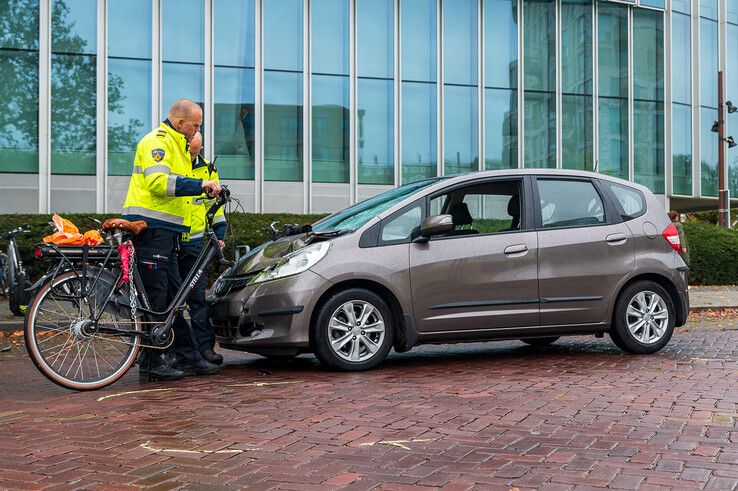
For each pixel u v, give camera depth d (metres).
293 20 19.36
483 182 7.61
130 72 18.08
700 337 9.73
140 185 6.69
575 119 22.38
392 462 4.04
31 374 7.39
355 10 19.91
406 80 20.36
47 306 6.08
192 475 3.82
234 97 18.84
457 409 5.29
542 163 21.83
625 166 23.14
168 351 6.98
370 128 20.02
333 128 19.67
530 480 3.72
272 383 6.43
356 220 7.43
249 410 5.31
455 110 20.83
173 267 6.91
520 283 7.48
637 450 4.23
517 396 5.73
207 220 7.14
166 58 18.33
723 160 23.78
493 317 7.41
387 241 7.18
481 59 21.11
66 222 6.30
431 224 7.07
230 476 3.80
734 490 3.56
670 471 3.85
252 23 19.02
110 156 17.91
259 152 19.03
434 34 20.64
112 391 6.20
